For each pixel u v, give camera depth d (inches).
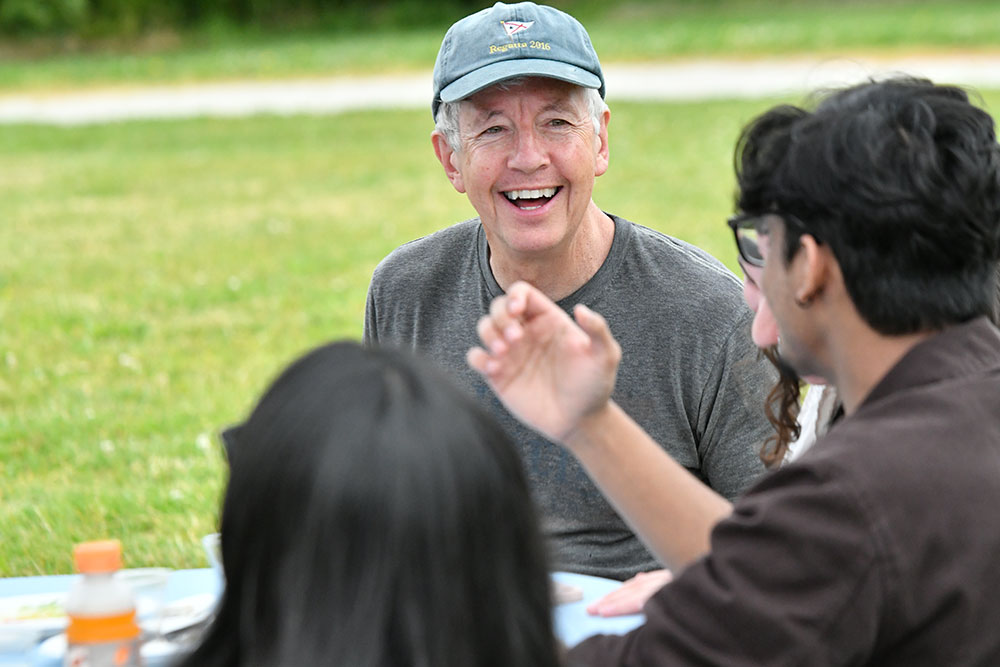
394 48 1504.7
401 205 705.6
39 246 613.9
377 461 66.7
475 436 69.2
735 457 156.9
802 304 98.6
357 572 66.4
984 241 94.6
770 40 1327.5
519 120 153.3
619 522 155.9
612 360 100.3
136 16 1897.1
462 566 67.6
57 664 109.3
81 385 379.9
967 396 93.0
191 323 454.6
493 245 161.3
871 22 1438.2
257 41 1877.5
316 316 461.4
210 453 315.3
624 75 1243.2
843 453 89.7
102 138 1035.9
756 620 87.3
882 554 86.4
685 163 778.2
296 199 738.2
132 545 253.0
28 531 262.1
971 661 89.7
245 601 69.6
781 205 97.0
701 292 156.3
